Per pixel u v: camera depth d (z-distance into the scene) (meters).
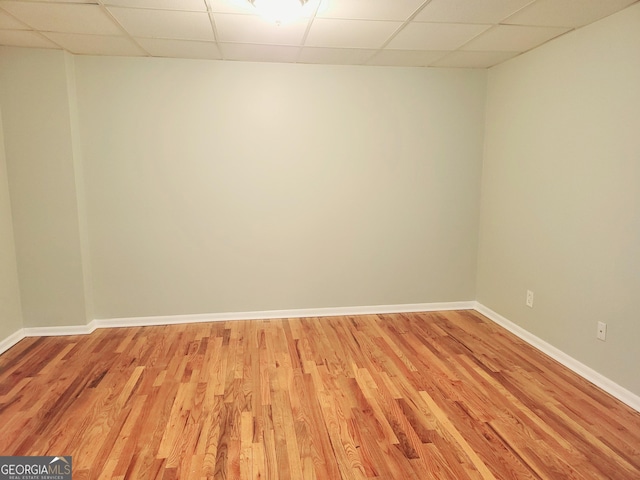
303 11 2.49
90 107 3.50
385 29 2.81
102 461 2.02
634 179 2.44
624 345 2.53
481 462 2.02
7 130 3.30
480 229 4.16
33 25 2.72
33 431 2.24
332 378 2.83
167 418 2.37
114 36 2.95
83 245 3.57
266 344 3.39
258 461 2.03
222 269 3.88
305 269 4.00
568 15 2.56
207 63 3.61
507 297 3.74
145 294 3.80
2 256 3.26
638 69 2.39
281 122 3.78
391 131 3.92
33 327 3.54
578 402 2.53
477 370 2.95
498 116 3.79
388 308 4.18
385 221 4.04
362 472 1.96
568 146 2.94
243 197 3.82
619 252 2.55
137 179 3.65
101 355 3.18
